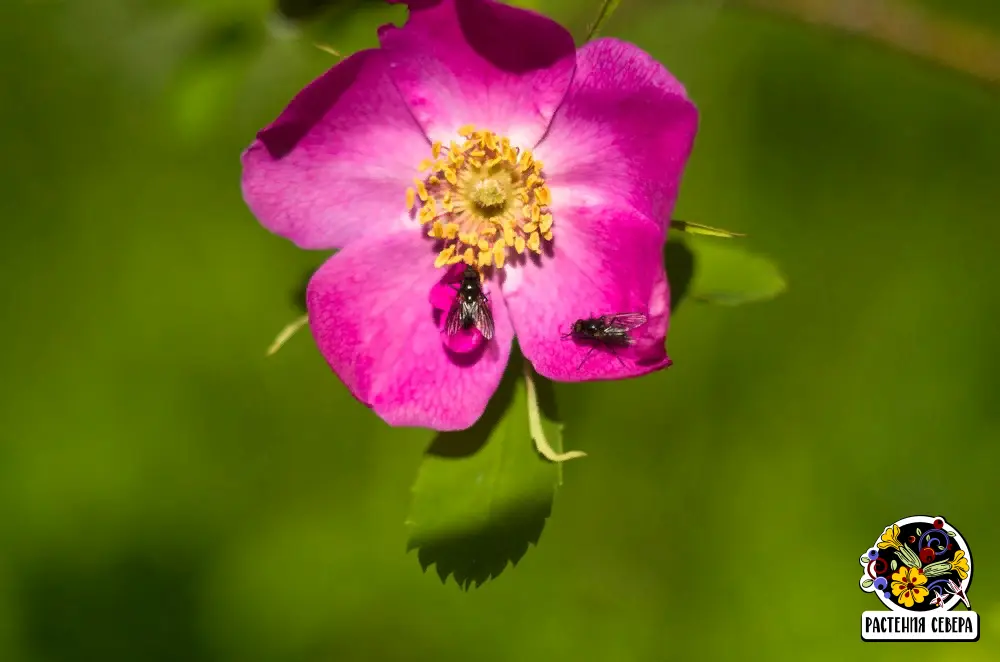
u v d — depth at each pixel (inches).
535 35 11.4
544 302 11.7
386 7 11.9
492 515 11.5
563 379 11.5
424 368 11.6
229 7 12.4
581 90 11.5
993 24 14.8
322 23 12.0
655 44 12.9
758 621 14.9
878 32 12.7
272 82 12.4
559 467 11.5
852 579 14.8
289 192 11.6
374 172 11.6
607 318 11.4
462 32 11.4
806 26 12.8
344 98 11.5
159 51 12.5
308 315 11.5
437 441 11.6
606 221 11.6
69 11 12.5
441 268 11.7
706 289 11.9
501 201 11.7
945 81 14.9
